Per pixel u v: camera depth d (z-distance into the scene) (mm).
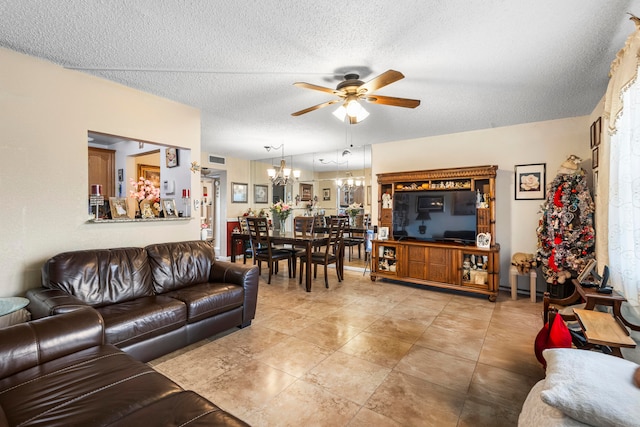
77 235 2684
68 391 1253
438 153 4957
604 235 2496
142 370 1441
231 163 7129
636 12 1806
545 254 3695
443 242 4574
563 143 4035
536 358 2320
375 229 5258
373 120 4094
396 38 2133
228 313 2852
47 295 2096
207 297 2654
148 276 2764
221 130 4660
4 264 2283
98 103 2801
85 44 2238
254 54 2379
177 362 2344
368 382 2094
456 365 2324
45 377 1356
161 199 3496
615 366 1299
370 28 2018
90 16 1896
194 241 3354
